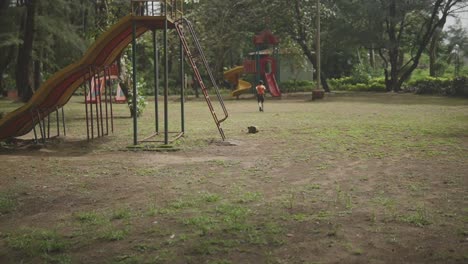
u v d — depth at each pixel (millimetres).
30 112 14250
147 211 6902
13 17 32375
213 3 45281
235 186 8406
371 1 43906
